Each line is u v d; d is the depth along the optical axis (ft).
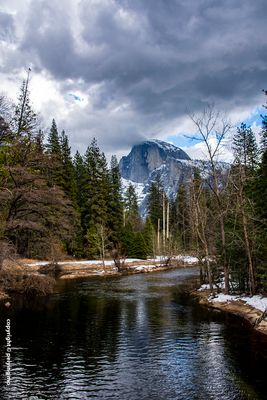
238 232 91.25
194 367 45.29
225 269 92.84
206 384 40.29
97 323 67.77
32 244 112.57
